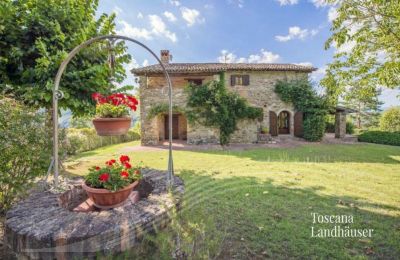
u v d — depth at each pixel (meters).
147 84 13.46
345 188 3.29
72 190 2.82
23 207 2.21
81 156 6.54
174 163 5.80
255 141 13.74
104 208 2.43
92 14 5.59
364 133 13.56
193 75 14.07
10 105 3.25
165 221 2.12
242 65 14.42
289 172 4.25
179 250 1.92
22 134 3.15
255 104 14.43
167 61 15.71
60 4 4.91
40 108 4.79
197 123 13.26
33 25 4.49
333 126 18.23
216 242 2.15
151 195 2.57
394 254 1.98
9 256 1.88
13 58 4.46
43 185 2.75
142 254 1.85
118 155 6.91
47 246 1.69
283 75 14.71
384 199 2.87
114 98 2.69
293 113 14.92
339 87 4.95
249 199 3.17
